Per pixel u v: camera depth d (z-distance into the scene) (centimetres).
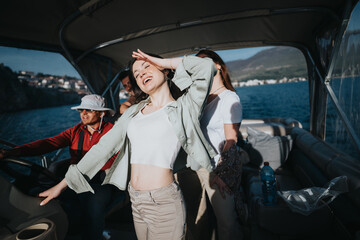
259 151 320
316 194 161
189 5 252
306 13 260
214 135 157
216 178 153
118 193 186
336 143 247
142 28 299
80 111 188
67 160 246
